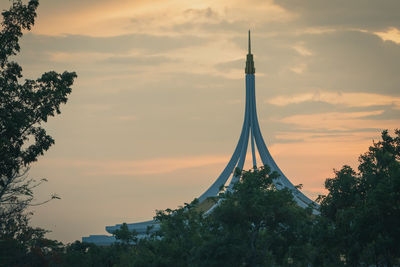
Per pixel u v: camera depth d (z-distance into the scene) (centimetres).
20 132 8538
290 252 10794
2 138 7944
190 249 11750
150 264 11981
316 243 10719
